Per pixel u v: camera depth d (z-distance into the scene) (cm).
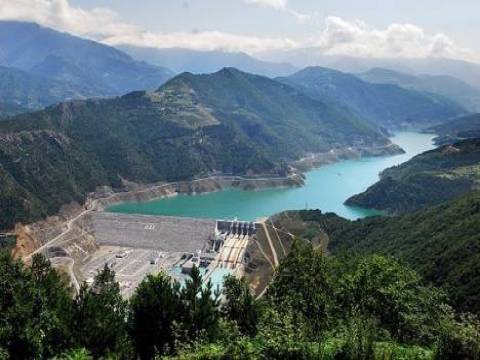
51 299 5700
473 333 4244
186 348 4769
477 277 11162
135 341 5412
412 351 4719
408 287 6594
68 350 4897
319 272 6775
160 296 5453
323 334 4897
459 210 17962
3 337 4703
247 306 6234
